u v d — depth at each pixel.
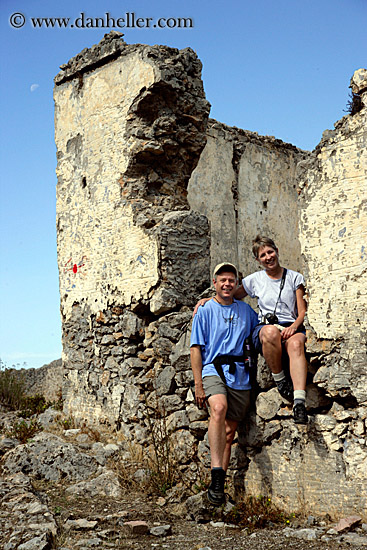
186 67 7.61
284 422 5.11
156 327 6.93
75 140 8.59
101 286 7.86
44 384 11.68
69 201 8.66
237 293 5.59
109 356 7.70
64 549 4.29
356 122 4.94
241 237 13.61
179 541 4.48
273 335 4.96
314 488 4.86
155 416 6.72
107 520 4.93
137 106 7.45
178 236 7.04
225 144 13.48
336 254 4.99
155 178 7.65
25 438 7.24
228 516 4.96
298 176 5.35
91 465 6.31
